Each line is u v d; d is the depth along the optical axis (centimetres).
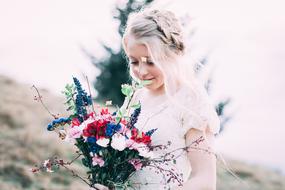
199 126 311
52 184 874
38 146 986
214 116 318
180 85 325
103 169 307
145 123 330
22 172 880
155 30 320
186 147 310
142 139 309
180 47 327
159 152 320
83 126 305
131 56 326
